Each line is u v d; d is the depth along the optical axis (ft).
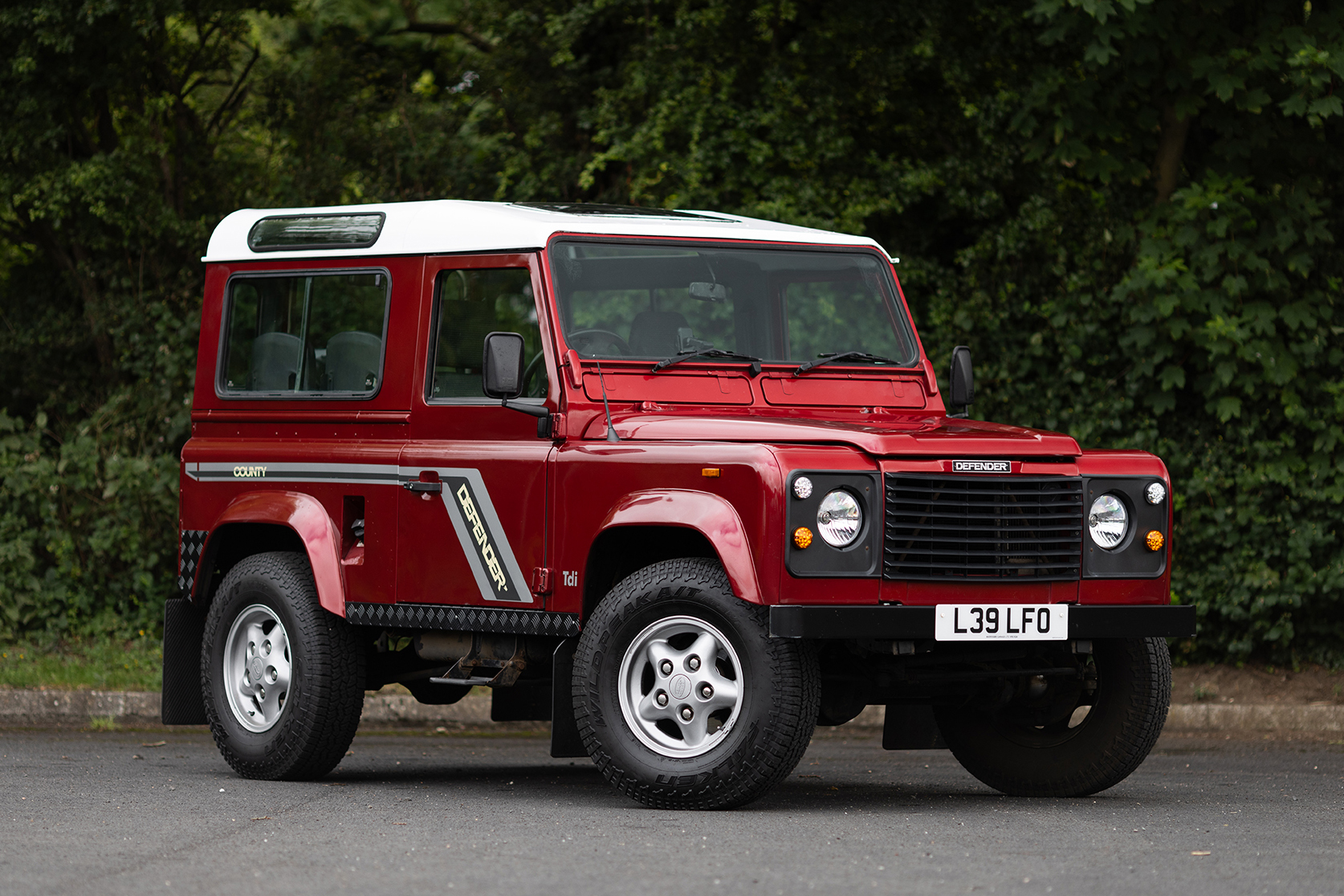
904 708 37.83
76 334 73.41
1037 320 62.90
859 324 38.40
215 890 24.13
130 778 39.34
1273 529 59.62
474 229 36.50
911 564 31.76
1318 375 59.77
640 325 35.81
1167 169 62.23
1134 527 33.88
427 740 53.67
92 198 68.90
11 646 64.54
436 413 36.40
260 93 78.59
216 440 40.86
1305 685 59.06
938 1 70.44
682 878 24.89
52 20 67.21
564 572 33.76
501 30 78.79
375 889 24.07
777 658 31.12
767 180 69.97
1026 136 62.44
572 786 39.22
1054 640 32.76
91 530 66.80
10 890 24.26
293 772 38.78
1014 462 32.86
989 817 32.22
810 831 29.66
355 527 37.99
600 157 71.05
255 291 40.52
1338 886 24.90
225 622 39.83
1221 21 58.70
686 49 72.43
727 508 31.35
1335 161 60.44
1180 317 59.41
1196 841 29.27
